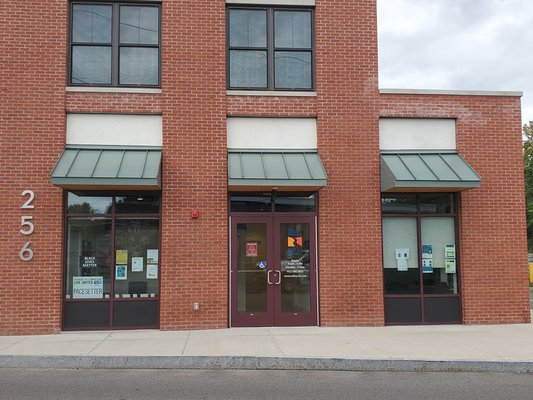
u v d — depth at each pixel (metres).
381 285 11.80
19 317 10.92
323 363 8.52
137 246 11.54
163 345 9.60
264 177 11.00
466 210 12.16
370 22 12.36
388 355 8.77
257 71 12.20
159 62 11.90
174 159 11.57
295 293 11.75
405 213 12.20
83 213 11.43
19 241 11.05
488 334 10.74
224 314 11.41
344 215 11.86
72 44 11.75
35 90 11.36
